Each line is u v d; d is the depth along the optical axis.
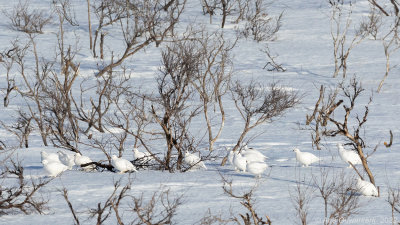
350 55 169.75
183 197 39.72
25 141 75.38
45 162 47.88
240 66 156.62
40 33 189.25
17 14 191.12
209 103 112.31
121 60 148.12
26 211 35.97
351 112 107.44
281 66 159.25
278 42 188.00
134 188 42.97
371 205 37.47
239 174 50.59
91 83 136.25
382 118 99.88
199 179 46.91
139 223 31.98
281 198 39.56
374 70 151.88
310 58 168.38
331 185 43.34
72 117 76.25
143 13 165.00
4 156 65.81
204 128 92.75
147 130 88.81
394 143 76.06
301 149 72.31
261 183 45.16
